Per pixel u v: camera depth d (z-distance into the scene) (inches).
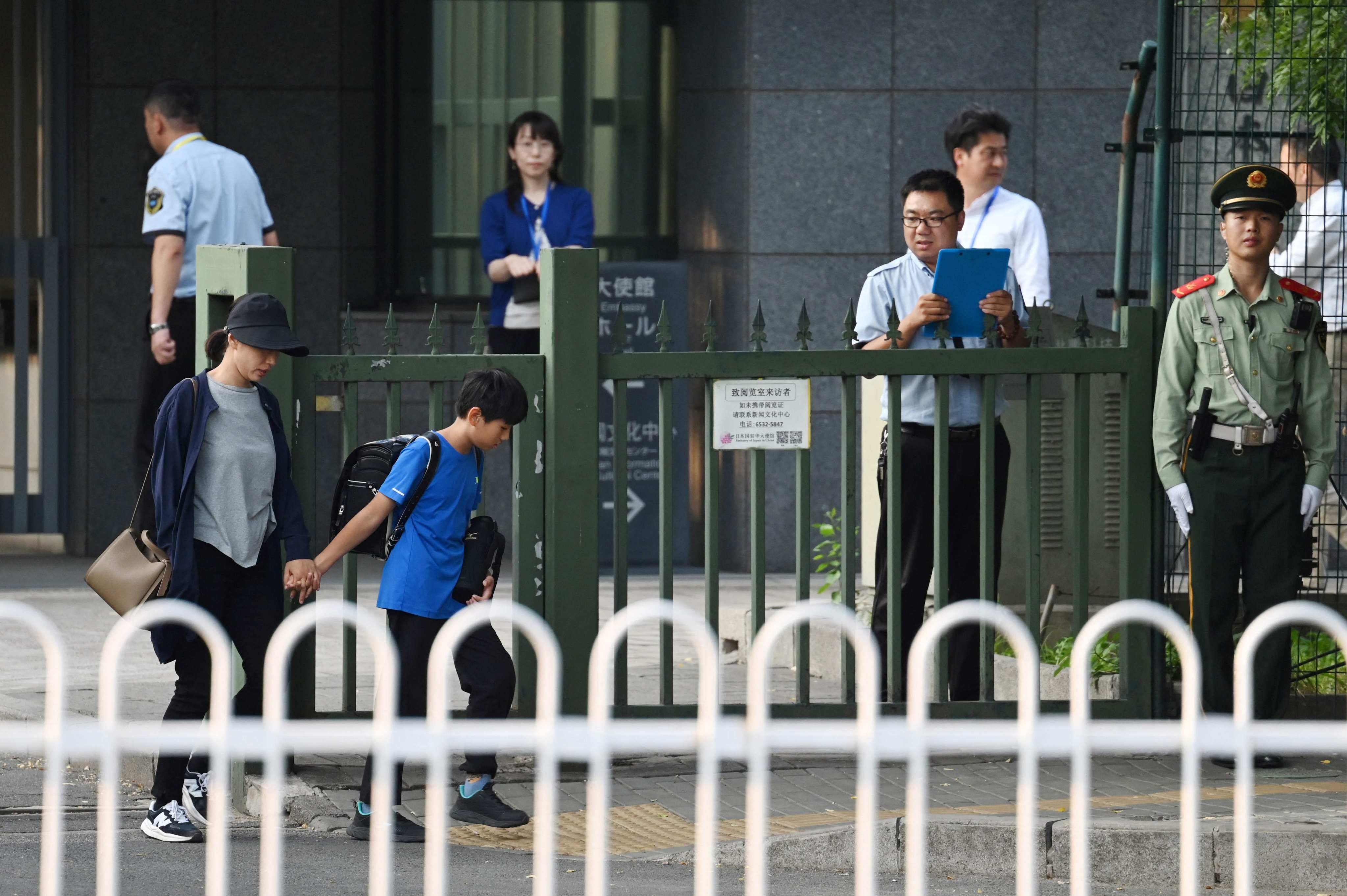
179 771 863.1
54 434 1881.2
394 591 840.3
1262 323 974.4
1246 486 971.9
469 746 466.3
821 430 1803.6
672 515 983.0
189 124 1406.3
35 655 1311.5
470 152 1923.0
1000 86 1803.6
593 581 968.9
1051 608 1197.7
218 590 856.9
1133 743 485.4
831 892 783.1
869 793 473.7
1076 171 1806.1
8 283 1866.4
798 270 1804.9
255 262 924.6
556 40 1923.0
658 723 484.4
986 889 794.2
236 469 848.9
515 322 1568.7
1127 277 1149.1
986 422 1000.9
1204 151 1229.7
